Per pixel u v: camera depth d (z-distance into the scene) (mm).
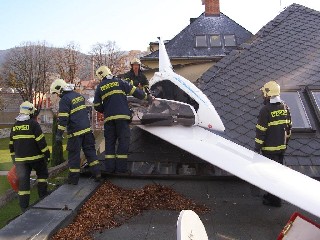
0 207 10766
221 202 4977
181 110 6102
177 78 6645
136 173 5793
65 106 5371
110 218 4430
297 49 8805
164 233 4059
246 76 8055
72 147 5438
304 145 5953
